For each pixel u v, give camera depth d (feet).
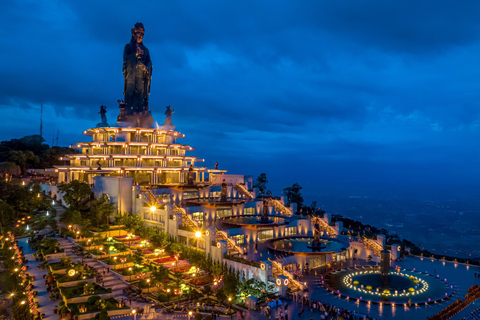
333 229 360.28
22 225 337.93
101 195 375.45
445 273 293.84
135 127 468.34
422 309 219.82
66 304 205.77
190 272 258.98
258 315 208.33
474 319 207.72
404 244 397.80
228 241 283.38
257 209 409.28
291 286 249.14
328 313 211.41
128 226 327.26
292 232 362.94
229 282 222.89
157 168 437.17
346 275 277.03
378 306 223.71
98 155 423.23
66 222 323.78
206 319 189.57
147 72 502.38
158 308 209.97
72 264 247.09
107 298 216.33
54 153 610.65
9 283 218.18
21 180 476.95
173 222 310.04
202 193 427.74
